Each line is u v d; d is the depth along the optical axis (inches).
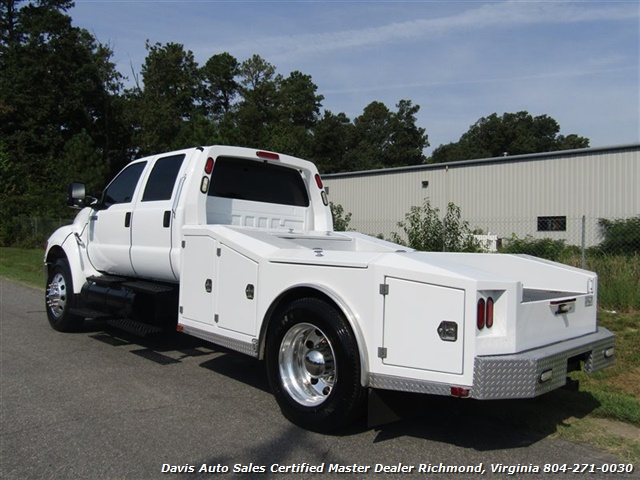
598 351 168.7
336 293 156.9
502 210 1098.7
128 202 259.0
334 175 1382.9
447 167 1180.5
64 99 1797.5
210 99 3051.2
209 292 199.5
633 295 361.4
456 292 136.2
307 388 170.7
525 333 145.3
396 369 144.6
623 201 946.1
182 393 202.5
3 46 1867.6
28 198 1217.4
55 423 170.7
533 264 198.5
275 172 258.7
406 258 148.7
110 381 216.2
